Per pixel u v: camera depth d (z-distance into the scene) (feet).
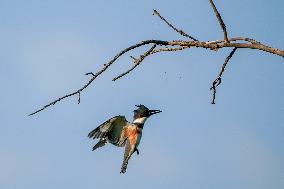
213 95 35.47
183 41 32.30
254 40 31.60
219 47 31.86
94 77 30.91
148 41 31.55
